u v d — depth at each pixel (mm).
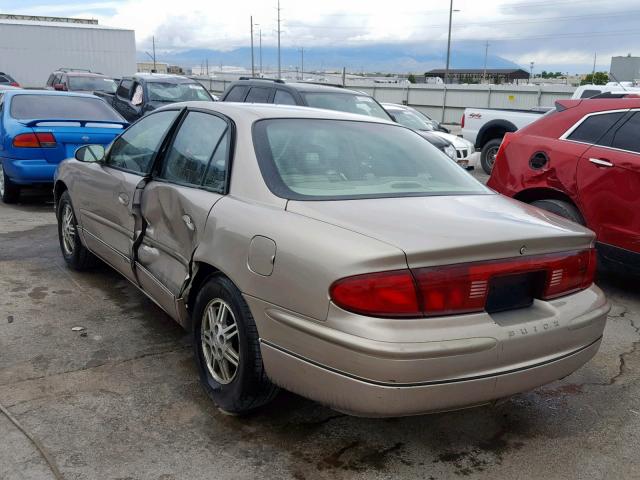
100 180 4664
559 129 5734
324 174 3268
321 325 2561
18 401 3271
